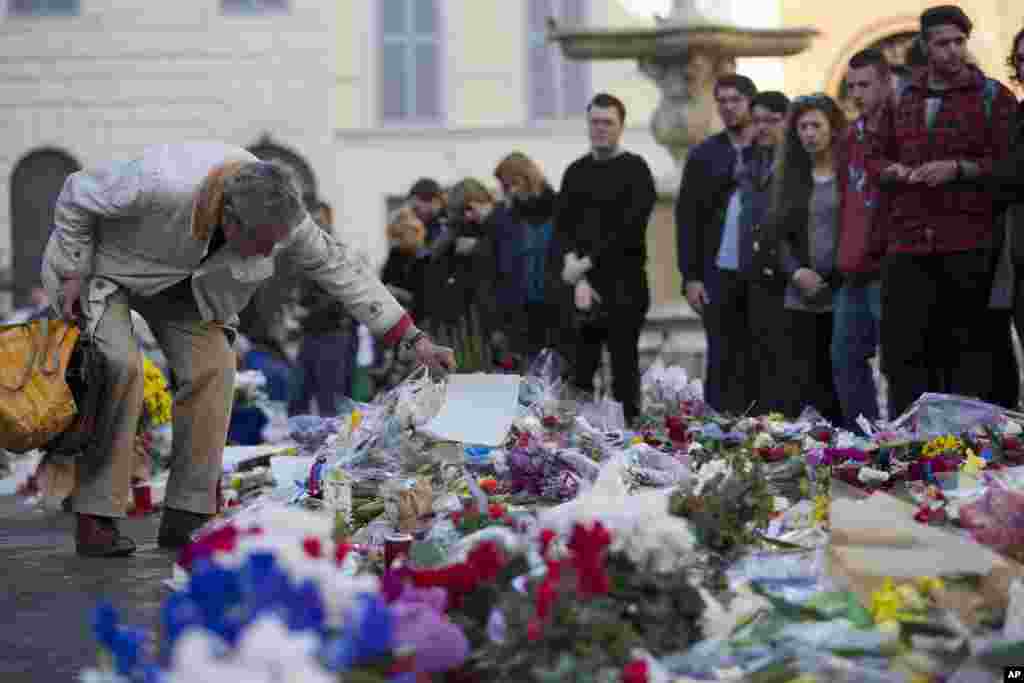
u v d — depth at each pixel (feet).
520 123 93.50
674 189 43.96
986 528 12.67
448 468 18.12
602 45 43.91
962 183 24.41
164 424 28.84
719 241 32.60
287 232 17.71
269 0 94.89
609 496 12.40
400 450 18.33
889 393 25.46
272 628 6.73
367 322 19.44
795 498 16.49
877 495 11.89
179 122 95.35
